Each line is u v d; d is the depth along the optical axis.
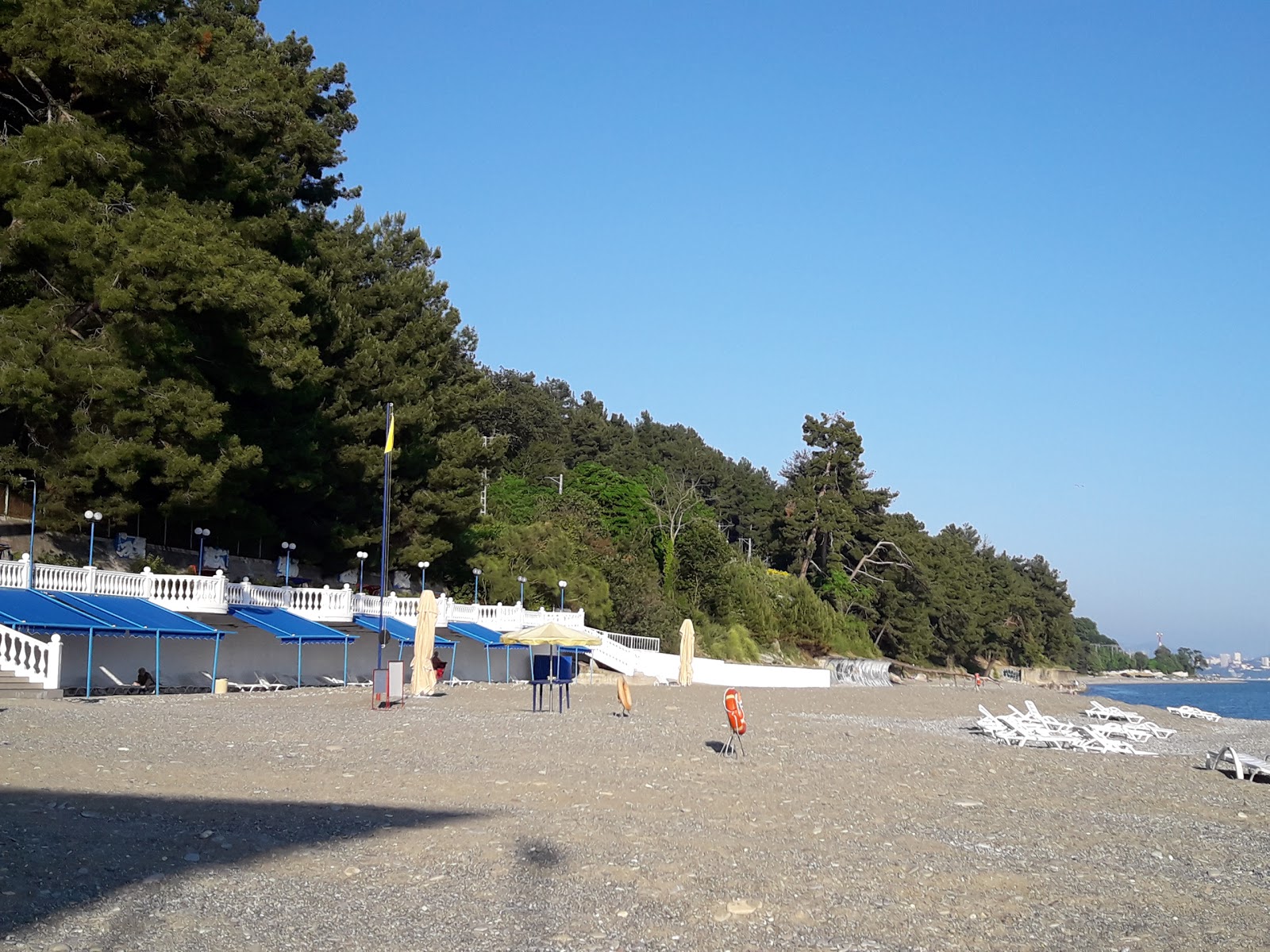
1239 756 25.30
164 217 38.91
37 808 12.98
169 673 38.69
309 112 59.12
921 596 142.00
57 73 38.69
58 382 37.81
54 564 38.03
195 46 44.47
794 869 12.16
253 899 9.86
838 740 29.16
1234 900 11.84
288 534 55.56
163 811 13.51
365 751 20.83
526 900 10.26
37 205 36.22
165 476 40.56
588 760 21.09
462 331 83.12
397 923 9.36
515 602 69.88
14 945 8.10
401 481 61.09
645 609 81.44
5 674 29.06
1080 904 11.30
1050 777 22.97
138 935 8.61
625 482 104.81
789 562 131.88
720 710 40.00
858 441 132.62
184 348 40.28
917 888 11.58
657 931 9.51
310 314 51.84
